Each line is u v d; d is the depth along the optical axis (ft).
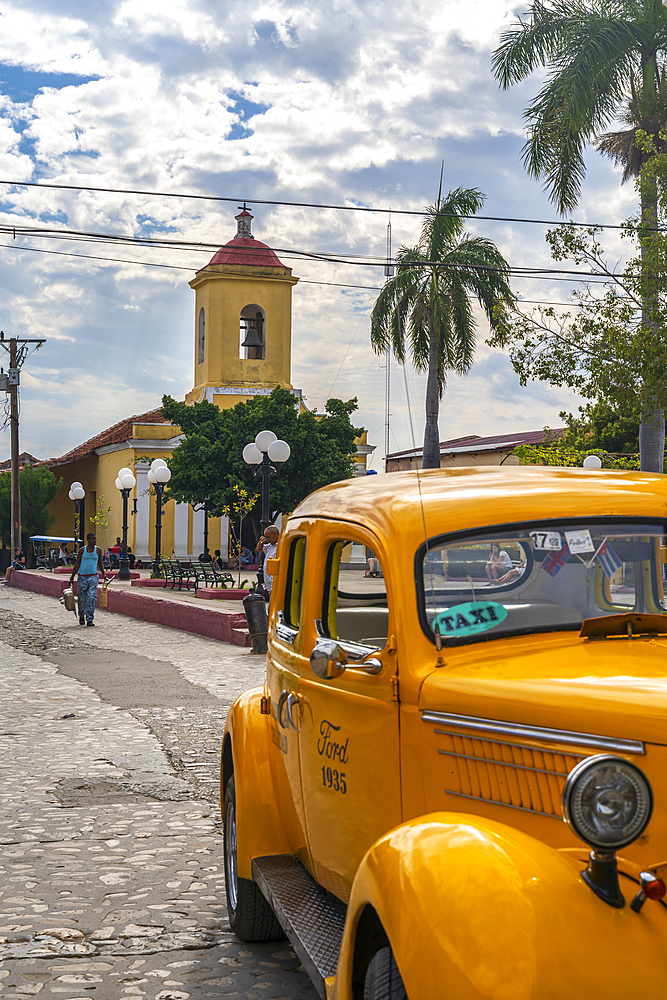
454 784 9.32
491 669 9.53
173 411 145.89
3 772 27.40
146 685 44.83
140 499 163.73
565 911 7.16
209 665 52.01
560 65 70.03
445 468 13.15
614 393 58.65
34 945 15.10
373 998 8.18
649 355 57.26
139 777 26.81
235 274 162.91
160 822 22.39
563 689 8.59
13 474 156.15
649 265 57.77
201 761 28.91
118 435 180.24
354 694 11.06
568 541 10.98
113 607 91.61
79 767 28.07
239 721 15.40
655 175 59.52
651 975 6.97
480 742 9.07
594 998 6.80
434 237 109.81
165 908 16.79
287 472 144.77
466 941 7.09
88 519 202.90
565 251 58.90
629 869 7.78
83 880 18.22
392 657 10.30
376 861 8.33
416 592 10.32
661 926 7.32
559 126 69.51
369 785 10.71
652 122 70.28
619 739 8.00
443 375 112.16
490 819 8.66
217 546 165.58
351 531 11.89
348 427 149.38
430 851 7.87
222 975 14.07
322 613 12.89
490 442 175.63
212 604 75.41
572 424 63.31
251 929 14.94
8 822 22.26
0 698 41.27
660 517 11.41
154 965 14.42
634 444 111.75
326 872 12.34
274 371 165.37
